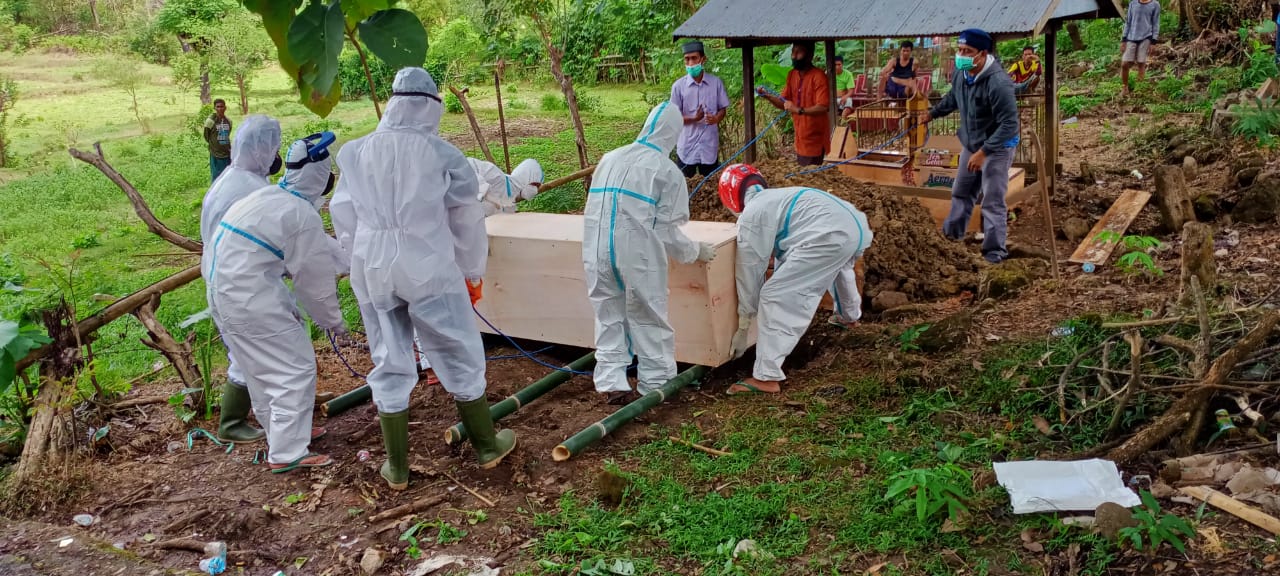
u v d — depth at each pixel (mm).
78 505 5008
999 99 7453
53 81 32875
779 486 4605
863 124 9500
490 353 6887
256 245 4906
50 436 5262
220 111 13492
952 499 4094
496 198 6531
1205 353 4730
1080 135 12961
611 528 4414
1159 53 16938
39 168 19312
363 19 4645
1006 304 6637
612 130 18250
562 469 5031
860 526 4195
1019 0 8250
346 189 4824
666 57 19453
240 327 4984
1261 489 3930
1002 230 7754
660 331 5723
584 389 6145
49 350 5570
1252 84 13117
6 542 4570
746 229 5848
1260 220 7766
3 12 41281
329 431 5746
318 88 4316
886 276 7281
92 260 10688
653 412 5648
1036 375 5246
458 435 5262
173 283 6340
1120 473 4297
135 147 20625
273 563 4398
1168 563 3656
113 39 37344
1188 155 10570
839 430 5156
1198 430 4430
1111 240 7531
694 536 4266
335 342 7227
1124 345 5219
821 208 5742
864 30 8773
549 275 6273
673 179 5477
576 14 26312
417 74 4688
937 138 9070
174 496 5043
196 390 6004
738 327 6062
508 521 4578
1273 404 4508
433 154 4664
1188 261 6180
